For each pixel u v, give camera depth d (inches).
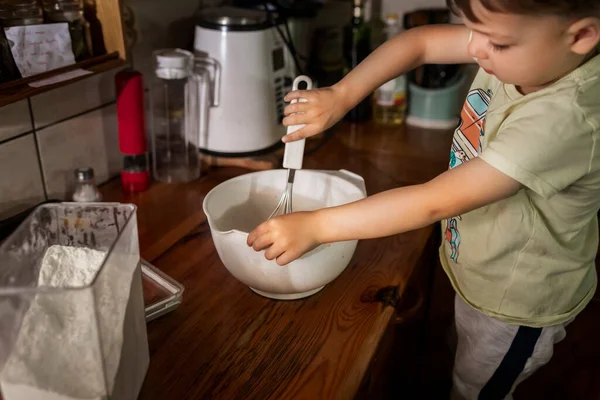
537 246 31.7
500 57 24.9
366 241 38.1
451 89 55.2
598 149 26.0
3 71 30.3
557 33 23.5
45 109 38.0
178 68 42.1
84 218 25.8
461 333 38.4
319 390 26.5
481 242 33.0
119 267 23.0
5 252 22.2
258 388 26.5
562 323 35.5
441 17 54.5
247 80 45.1
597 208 31.4
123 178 43.6
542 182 25.1
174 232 38.6
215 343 29.2
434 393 54.4
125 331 23.8
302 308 31.8
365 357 28.5
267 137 47.6
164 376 27.1
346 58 57.6
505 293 33.6
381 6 59.4
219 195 33.9
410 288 37.9
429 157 49.8
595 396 51.1
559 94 25.9
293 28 53.5
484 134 31.3
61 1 33.4
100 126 42.9
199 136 47.2
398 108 56.5
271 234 27.0
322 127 32.3
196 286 33.5
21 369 21.3
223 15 46.5
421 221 26.0
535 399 53.4
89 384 21.7
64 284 24.5
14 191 37.1
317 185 35.9
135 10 43.6
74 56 34.0
